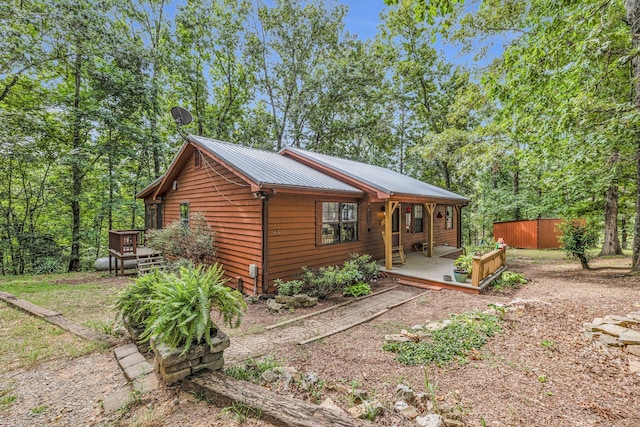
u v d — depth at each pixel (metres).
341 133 19.92
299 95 18.72
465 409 2.46
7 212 11.78
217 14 17.25
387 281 8.07
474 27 8.95
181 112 8.38
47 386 2.86
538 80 6.79
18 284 8.22
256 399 2.35
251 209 6.78
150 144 13.38
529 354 3.47
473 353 3.52
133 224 15.55
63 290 7.41
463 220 24.33
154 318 2.89
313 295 6.59
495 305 5.23
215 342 2.93
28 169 12.23
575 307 4.90
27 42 9.82
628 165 7.48
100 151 11.95
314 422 2.05
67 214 13.59
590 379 2.91
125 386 2.77
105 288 7.69
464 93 11.55
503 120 8.83
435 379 2.98
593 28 5.34
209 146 7.65
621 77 6.89
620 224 14.82
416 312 5.50
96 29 11.16
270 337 4.37
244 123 20.12
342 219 8.48
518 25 8.44
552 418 2.33
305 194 7.21
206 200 8.40
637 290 5.72
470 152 11.84
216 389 2.50
